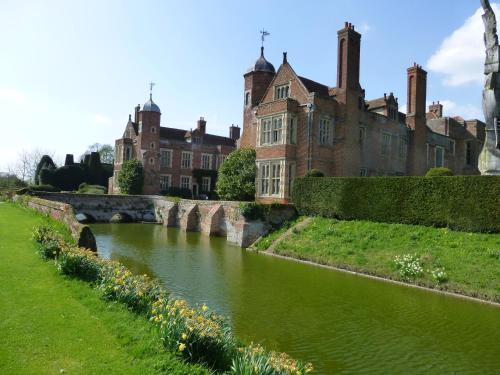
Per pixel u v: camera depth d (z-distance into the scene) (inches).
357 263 694.5
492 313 470.0
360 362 336.2
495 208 671.1
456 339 390.3
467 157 1742.1
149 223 1561.3
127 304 319.9
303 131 1131.3
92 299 327.3
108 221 1587.1
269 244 900.0
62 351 237.8
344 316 450.9
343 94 1197.1
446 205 738.8
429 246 682.2
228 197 1227.2
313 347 364.5
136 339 259.3
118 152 2290.8
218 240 1055.6
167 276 613.9
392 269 644.7
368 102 1486.2
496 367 332.8
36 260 447.5
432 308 485.7
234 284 574.2
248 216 968.9
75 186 2485.2
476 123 1743.4
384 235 771.4
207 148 2386.8
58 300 322.7
